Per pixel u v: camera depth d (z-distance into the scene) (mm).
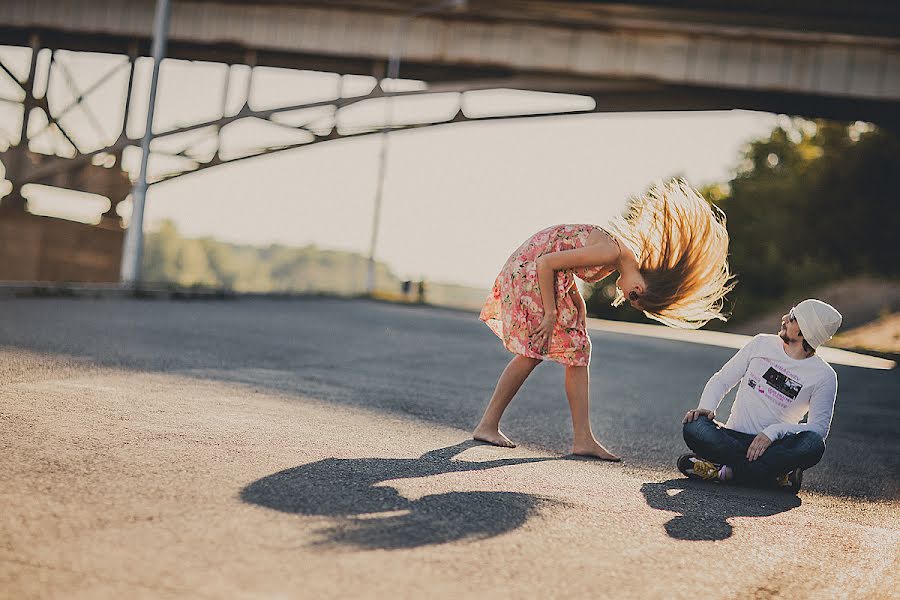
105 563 2586
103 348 7770
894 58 27969
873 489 5266
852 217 49812
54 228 34719
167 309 14180
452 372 9461
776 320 47031
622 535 3527
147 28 32625
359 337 12625
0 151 33625
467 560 2955
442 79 32812
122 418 4688
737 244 53344
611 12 29641
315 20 31953
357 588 2584
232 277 170750
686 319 5312
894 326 34438
